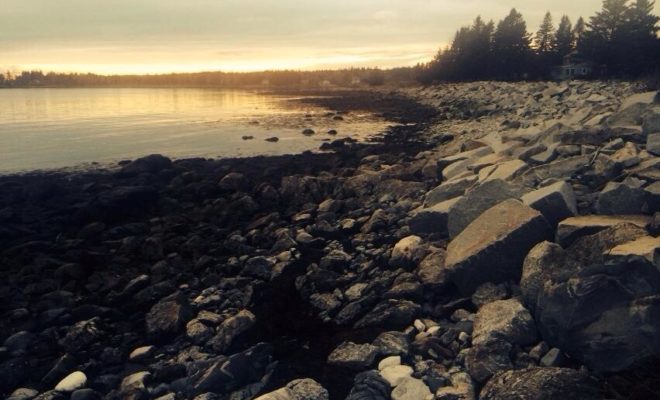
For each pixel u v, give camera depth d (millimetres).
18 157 32844
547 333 7180
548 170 13055
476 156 19047
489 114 43031
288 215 17781
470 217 11602
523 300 8148
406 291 9750
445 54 139625
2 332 10148
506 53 115562
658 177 10461
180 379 7855
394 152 29141
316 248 13938
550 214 9969
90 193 22672
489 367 6824
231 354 8789
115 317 10703
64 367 8516
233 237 15391
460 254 9758
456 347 7715
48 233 17219
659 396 5734
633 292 6637
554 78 100375
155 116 67625
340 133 42906
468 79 119938
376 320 9102
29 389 8000
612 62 83688
